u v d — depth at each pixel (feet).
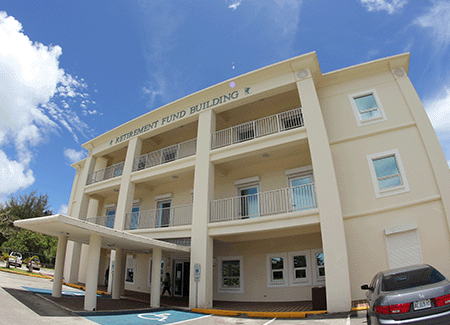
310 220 36.09
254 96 46.39
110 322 27.61
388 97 42.45
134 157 57.21
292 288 42.50
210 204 44.34
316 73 44.68
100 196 68.54
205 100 51.29
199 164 46.91
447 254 33.06
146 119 58.34
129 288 60.80
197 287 39.75
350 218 37.86
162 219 57.47
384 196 37.58
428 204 35.45
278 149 43.50
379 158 39.78
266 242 46.57
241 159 46.83
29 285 44.11
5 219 99.30
